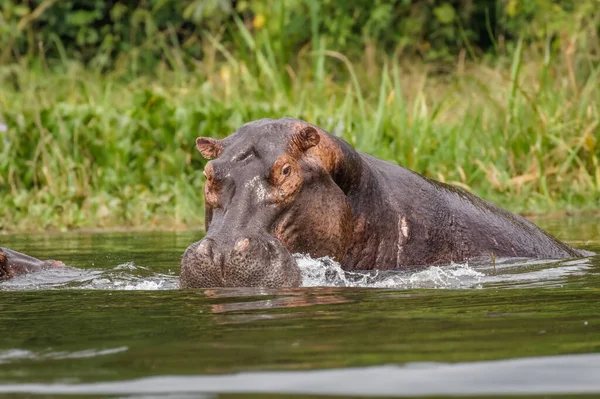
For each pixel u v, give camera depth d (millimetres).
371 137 33688
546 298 12414
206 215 15633
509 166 34219
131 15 59969
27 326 11000
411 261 17375
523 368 7945
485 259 17953
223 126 35406
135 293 14047
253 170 15109
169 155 35000
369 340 9391
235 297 13031
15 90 50781
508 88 36625
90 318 11516
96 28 61281
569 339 9234
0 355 9047
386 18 54875
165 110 36281
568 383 7438
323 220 15656
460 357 8445
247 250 14148
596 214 31234
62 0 59344
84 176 34125
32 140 35406
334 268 15484
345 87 45562
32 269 17719
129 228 30500
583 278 14891
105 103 39219
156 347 9258
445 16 55812
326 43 52438
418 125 34344
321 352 8805
